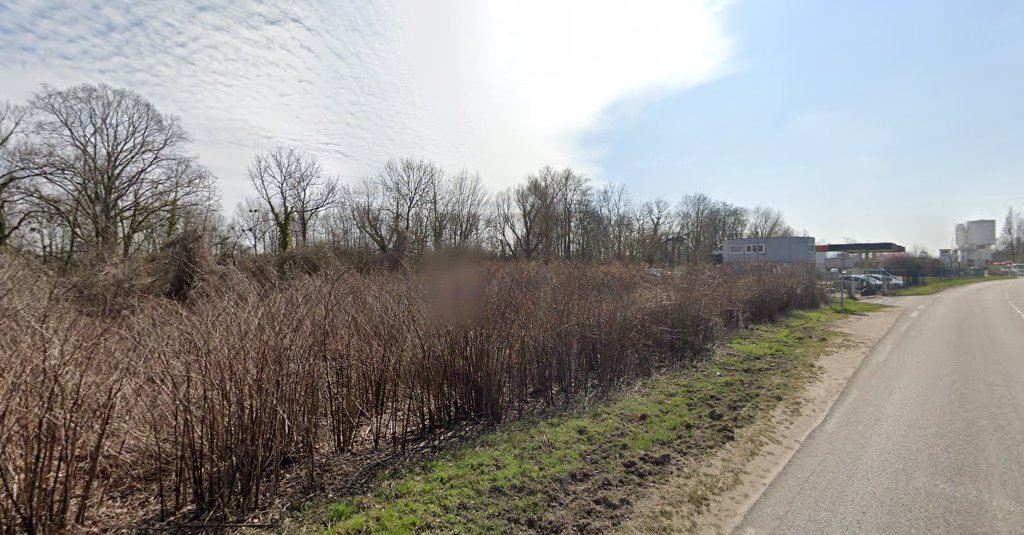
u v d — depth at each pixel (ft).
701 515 11.62
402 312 18.52
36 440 9.88
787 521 11.30
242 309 14.06
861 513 11.59
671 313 29.40
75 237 67.26
